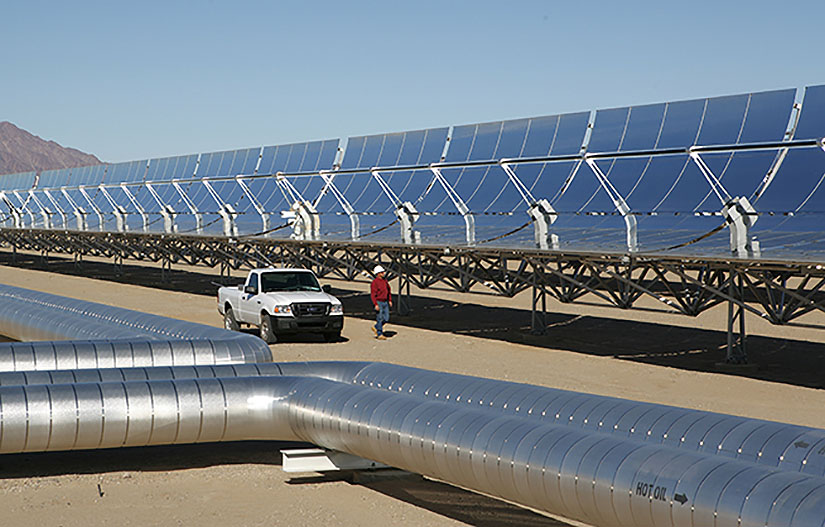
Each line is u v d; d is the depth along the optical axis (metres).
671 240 17.80
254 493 10.41
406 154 26.53
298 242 27.41
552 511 8.45
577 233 19.72
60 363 13.21
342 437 10.52
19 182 59.12
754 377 17.67
